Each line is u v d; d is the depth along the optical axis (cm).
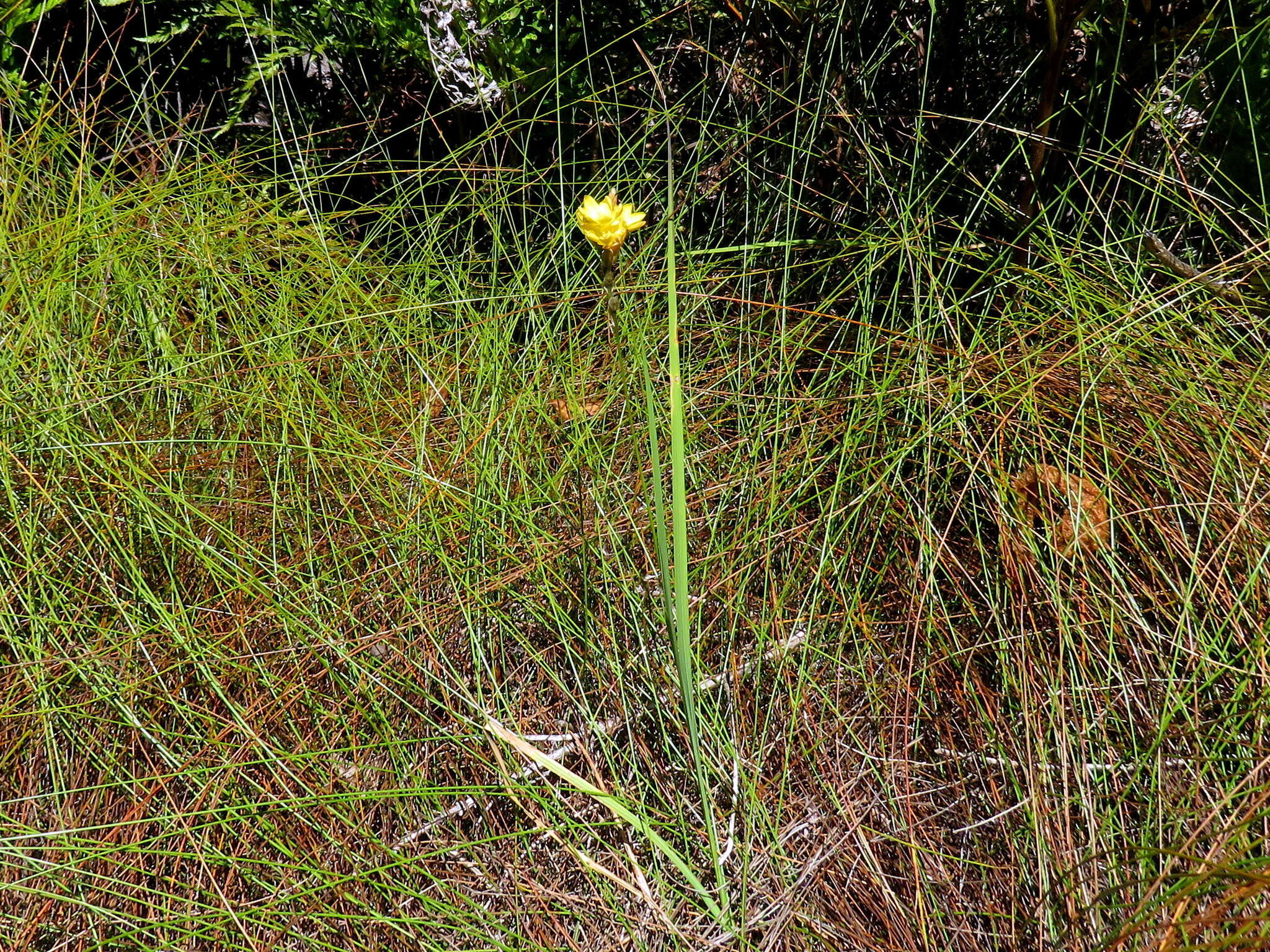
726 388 110
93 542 97
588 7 125
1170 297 105
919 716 90
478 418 104
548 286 123
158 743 87
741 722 90
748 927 82
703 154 121
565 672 95
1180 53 104
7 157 111
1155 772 82
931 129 114
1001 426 95
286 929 81
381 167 132
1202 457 94
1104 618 88
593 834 85
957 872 84
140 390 104
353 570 97
